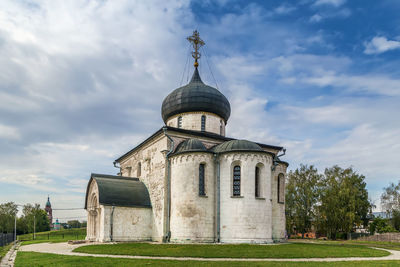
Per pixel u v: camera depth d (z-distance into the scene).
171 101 51.12
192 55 55.69
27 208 125.50
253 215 37.88
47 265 21.30
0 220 116.00
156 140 46.56
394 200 80.75
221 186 39.97
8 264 23.58
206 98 49.88
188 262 21.94
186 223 38.88
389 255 28.12
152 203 44.84
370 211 74.50
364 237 65.88
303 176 76.94
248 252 27.52
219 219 39.31
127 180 48.72
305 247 32.78
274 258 24.52
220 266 20.09
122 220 42.72
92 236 46.66
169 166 42.75
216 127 50.75
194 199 39.25
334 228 69.44
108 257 25.12
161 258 24.52
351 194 69.88
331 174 76.12
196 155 40.31
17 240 64.69
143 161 49.84
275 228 44.00
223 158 40.50
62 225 175.12
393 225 78.75
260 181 39.66
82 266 20.50
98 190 43.19
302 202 74.88
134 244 35.84
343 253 27.89
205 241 38.56
